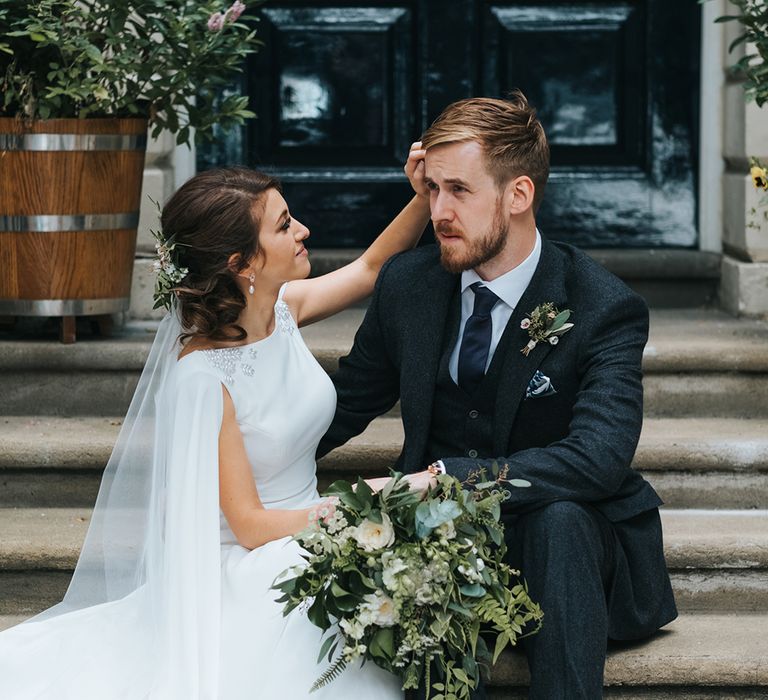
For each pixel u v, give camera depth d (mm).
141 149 4215
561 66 5281
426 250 3334
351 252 5219
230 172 3125
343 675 2873
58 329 4473
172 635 2943
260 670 2916
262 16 5238
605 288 3082
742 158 4875
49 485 3867
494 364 3121
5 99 4027
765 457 3830
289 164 5320
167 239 3119
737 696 3172
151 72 4121
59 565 3494
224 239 3062
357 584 2738
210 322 3090
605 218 5277
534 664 2828
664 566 3195
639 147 5285
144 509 3191
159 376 3182
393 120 5305
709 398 4223
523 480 2898
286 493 3219
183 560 2967
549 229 5297
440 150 3012
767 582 3504
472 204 3010
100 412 4199
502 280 3119
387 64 5281
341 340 4316
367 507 2746
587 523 2910
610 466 2920
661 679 3115
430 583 2723
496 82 5305
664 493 3859
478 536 2799
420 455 3174
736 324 4719
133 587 3213
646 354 4184
